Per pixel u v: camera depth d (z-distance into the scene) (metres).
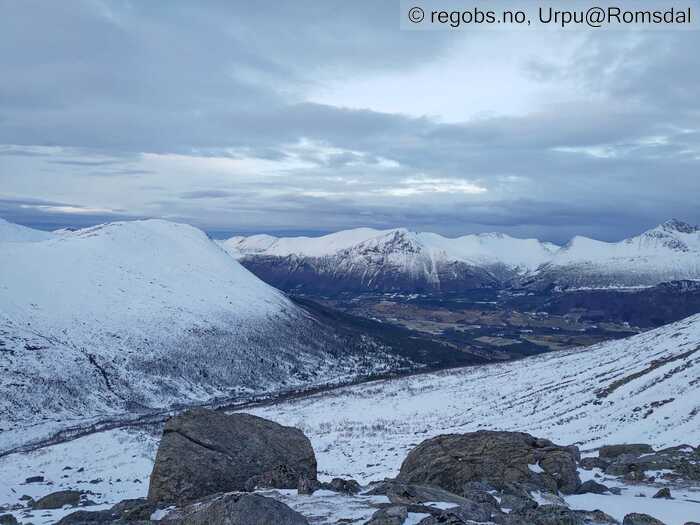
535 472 19.67
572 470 19.86
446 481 19.81
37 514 22.33
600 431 50.06
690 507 16.17
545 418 60.12
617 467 23.75
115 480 44.25
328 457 53.12
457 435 22.39
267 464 19.98
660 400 53.78
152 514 17.16
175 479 18.88
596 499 17.83
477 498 16.56
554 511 13.76
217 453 19.73
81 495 29.34
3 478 45.25
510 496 16.53
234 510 12.95
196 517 13.58
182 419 20.70
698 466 23.08
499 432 22.03
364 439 61.06
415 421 69.69
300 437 21.28
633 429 47.44
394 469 43.81
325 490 17.48
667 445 40.06
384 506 15.00
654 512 15.73
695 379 56.38
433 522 12.45
